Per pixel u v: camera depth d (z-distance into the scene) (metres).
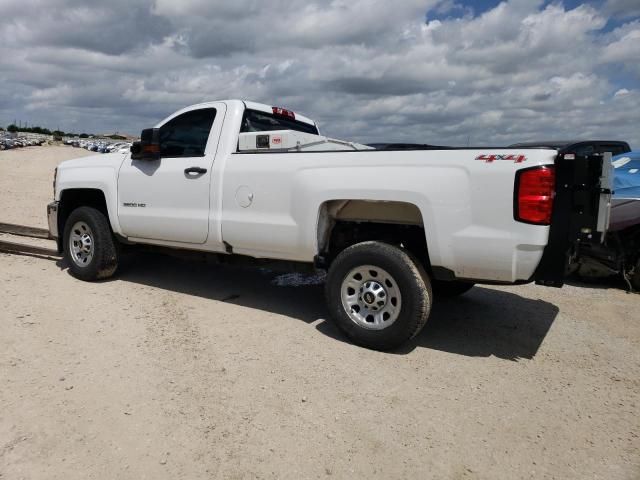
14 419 2.87
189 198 4.96
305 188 4.24
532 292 6.12
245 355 3.91
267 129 5.39
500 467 2.69
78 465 2.52
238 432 2.88
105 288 5.50
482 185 3.60
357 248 4.05
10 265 6.20
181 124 5.29
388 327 3.95
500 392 3.49
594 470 2.68
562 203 3.54
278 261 4.73
